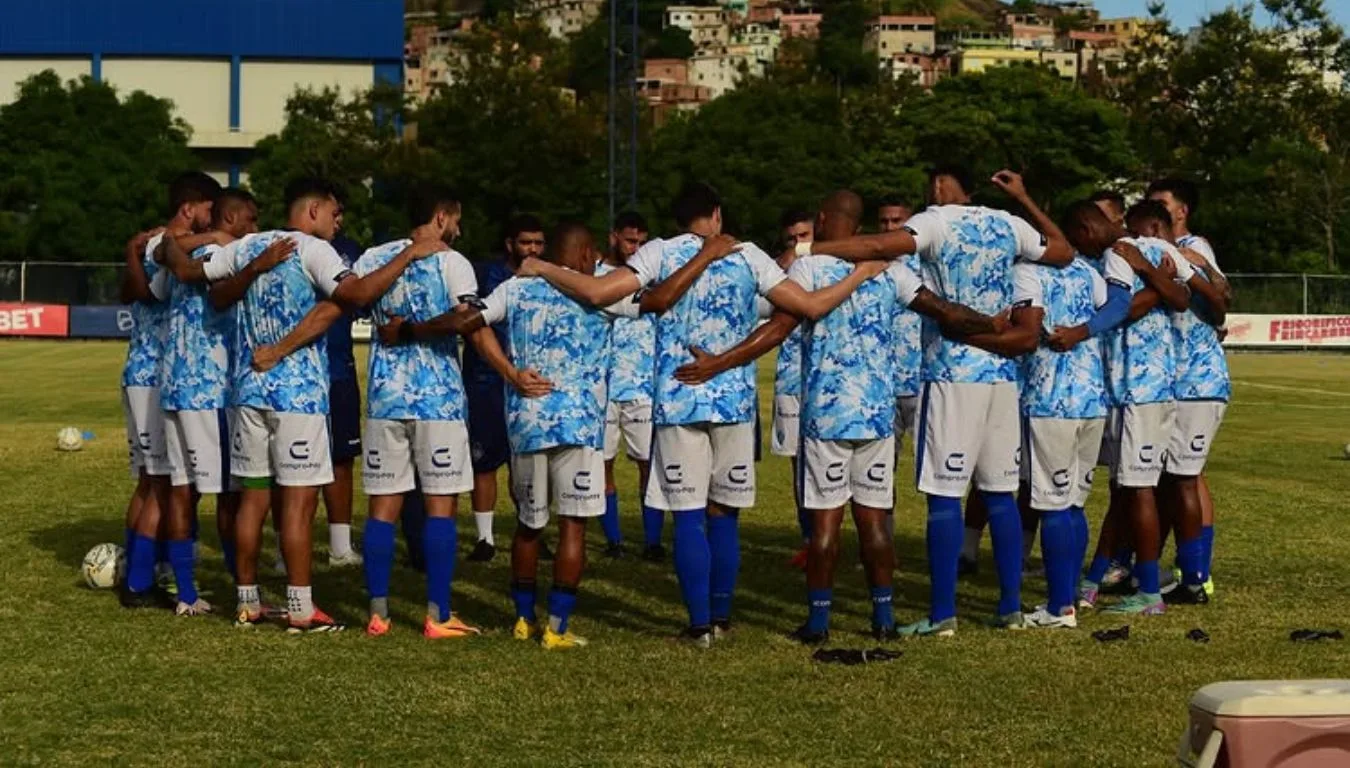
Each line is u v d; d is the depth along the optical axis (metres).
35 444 17.98
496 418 10.95
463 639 8.44
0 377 30.02
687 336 8.18
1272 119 64.50
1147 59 68.62
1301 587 10.05
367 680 7.44
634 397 11.20
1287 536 12.11
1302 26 66.88
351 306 8.30
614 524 11.43
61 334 45.88
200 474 8.93
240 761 6.14
